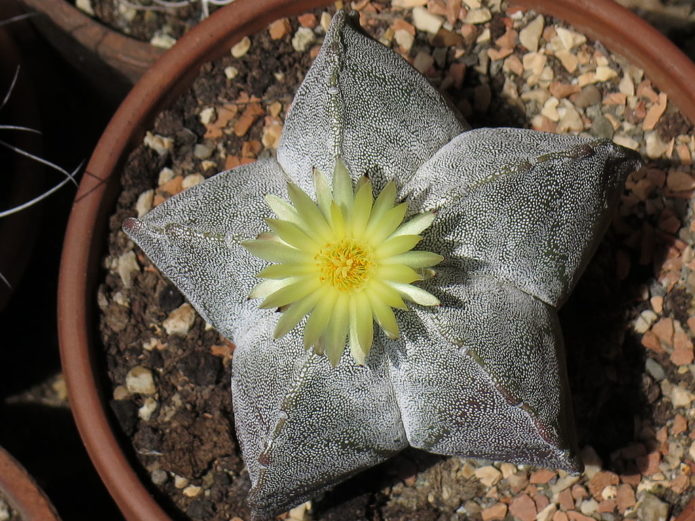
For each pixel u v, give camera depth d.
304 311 0.30
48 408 0.43
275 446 0.31
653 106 0.39
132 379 0.38
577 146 0.31
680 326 0.38
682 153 0.39
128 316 0.38
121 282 0.39
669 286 0.38
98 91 0.44
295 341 0.32
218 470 0.38
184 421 0.38
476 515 0.37
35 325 0.44
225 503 0.38
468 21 0.40
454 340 0.31
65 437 0.43
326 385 0.31
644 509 0.37
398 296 0.30
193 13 0.43
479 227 0.31
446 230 0.31
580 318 0.38
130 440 0.38
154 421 0.38
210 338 0.38
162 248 0.33
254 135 0.40
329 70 0.33
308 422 0.31
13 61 0.41
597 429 0.38
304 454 0.32
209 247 0.33
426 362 0.31
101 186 0.38
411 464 0.38
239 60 0.40
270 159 0.34
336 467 0.32
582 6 0.38
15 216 0.40
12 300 0.44
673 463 0.37
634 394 0.38
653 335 0.38
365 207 0.30
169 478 0.38
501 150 0.32
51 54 0.43
